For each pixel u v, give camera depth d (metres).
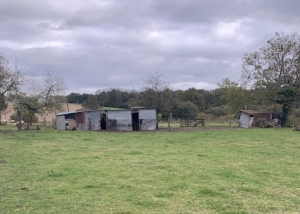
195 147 22.73
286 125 48.53
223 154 19.11
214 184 11.52
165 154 19.09
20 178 12.28
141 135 33.41
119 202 9.28
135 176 12.78
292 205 9.16
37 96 44.19
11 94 40.50
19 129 39.34
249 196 10.05
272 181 12.13
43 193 10.16
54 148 21.58
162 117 61.16
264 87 47.22
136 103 55.41
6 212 8.31
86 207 8.80
